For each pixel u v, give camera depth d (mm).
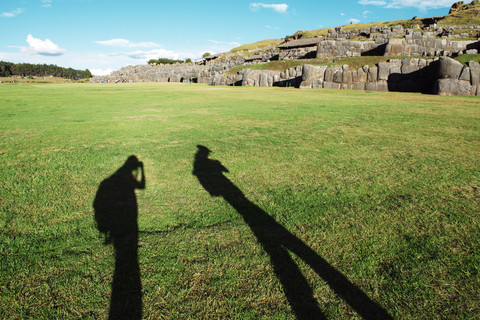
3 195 4133
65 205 3846
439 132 8375
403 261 2746
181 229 3268
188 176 4883
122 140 7352
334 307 2248
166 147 6707
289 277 2547
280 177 4855
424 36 34031
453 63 20891
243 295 2359
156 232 3217
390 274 2588
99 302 2301
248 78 34719
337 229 3271
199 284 2473
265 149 6562
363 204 3873
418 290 2408
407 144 7039
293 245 2980
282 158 5895
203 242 3029
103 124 9508
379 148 6676
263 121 10203
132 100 17609
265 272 2605
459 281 2502
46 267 2676
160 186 4465
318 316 2166
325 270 2631
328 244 3000
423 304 2275
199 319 2145
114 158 5852
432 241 3049
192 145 6898
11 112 12180
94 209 3736
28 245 2988
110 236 3145
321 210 3707
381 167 5363
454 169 5250
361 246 2969
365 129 8797
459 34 38312
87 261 2752
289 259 2771
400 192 4266
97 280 2518
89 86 37219
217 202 3920
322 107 14125
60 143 7027
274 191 4285
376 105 14938
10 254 2848
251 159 5824
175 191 4281
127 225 3354
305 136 7871
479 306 2252
